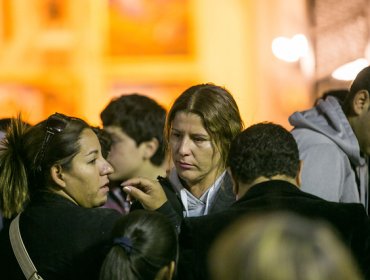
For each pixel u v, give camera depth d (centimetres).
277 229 154
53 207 303
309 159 345
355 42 959
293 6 1234
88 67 1328
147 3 1338
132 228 253
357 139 358
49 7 1322
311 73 1165
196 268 271
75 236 295
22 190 311
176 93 1341
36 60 1320
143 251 249
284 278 147
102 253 291
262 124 294
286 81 1270
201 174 324
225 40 1326
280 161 282
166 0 1337
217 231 271
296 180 297
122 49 1338
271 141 284
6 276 303
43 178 311
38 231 299
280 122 1277
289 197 277
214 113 317
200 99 320
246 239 155
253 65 1304
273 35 1290
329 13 1011
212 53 1330
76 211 301
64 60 1326
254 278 149
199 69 1334
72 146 307
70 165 308
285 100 1271
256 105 1295
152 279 250
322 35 1020
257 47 1303
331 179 341
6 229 310
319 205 277
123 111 427
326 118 362
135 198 312
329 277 147
